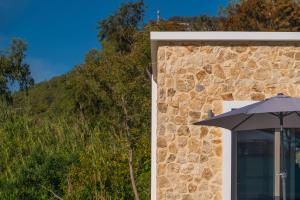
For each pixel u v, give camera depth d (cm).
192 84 1549
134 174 2023
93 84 3222
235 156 1529
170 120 1545
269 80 1548
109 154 2084
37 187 2144
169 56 1554
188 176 1532
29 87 3606
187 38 1541
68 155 2234
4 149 2314
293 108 1147
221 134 1538
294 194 1501
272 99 1189
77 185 2033
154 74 1703
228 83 1548
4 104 2608
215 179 1530
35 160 2225
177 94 1548
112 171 2033
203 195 1526
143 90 2686
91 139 2344
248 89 1546
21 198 2106
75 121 2542
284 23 3597
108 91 3072
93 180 2011
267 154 1514
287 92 1547
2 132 2412
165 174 1534
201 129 1541
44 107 3684
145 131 2405
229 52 1555
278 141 1508
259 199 1509
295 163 1505
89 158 2094
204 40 1552
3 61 3522
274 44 1556
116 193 1992
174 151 1538
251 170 1519
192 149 1537
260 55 1554
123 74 2992
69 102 3581
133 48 3409
